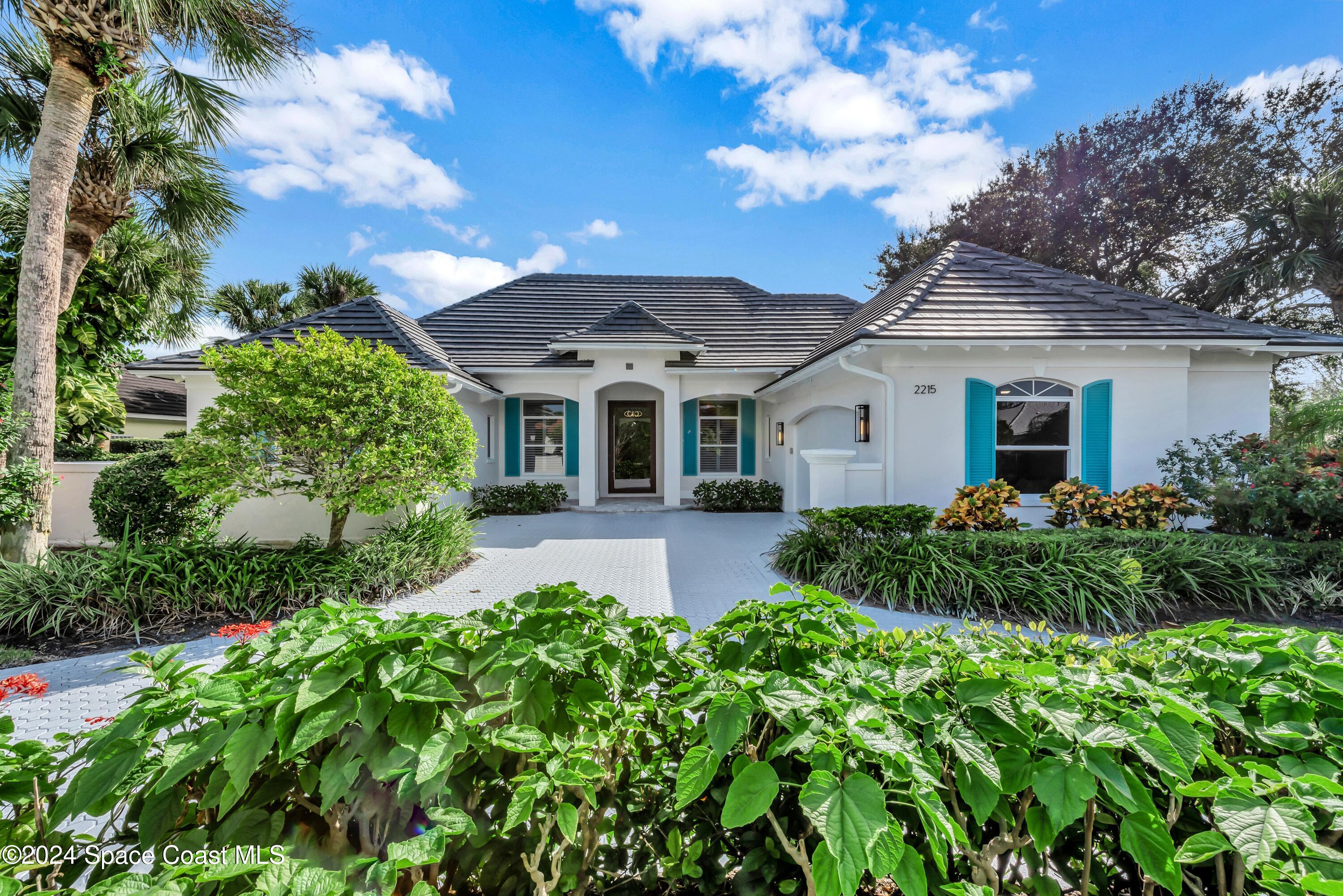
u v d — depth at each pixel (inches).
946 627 89.9
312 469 276.1
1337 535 266.2
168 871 41.9
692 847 63.5
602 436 658.8
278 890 41.6
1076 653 89.9
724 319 675.4
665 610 243.9
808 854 60.2
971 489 313.3
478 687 60.3
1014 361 369.1
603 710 63.8
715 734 53.6
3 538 270.5
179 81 322.0
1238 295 686.5
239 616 229.8
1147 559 242.2
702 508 577.3
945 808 49.6
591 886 66.6
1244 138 828.6
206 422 263.3
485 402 568.1
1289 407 749.3
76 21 259.8
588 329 556.4
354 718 52.6
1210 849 47.2
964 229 1036.5
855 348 349.7
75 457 456.4
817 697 55.8
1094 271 956.6
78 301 399.5
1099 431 368.8
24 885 47.1
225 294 774.5
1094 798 55.4
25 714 153.9
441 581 294.0
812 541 303.7
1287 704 63.6
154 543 282.0
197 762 49.6
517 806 50.1
